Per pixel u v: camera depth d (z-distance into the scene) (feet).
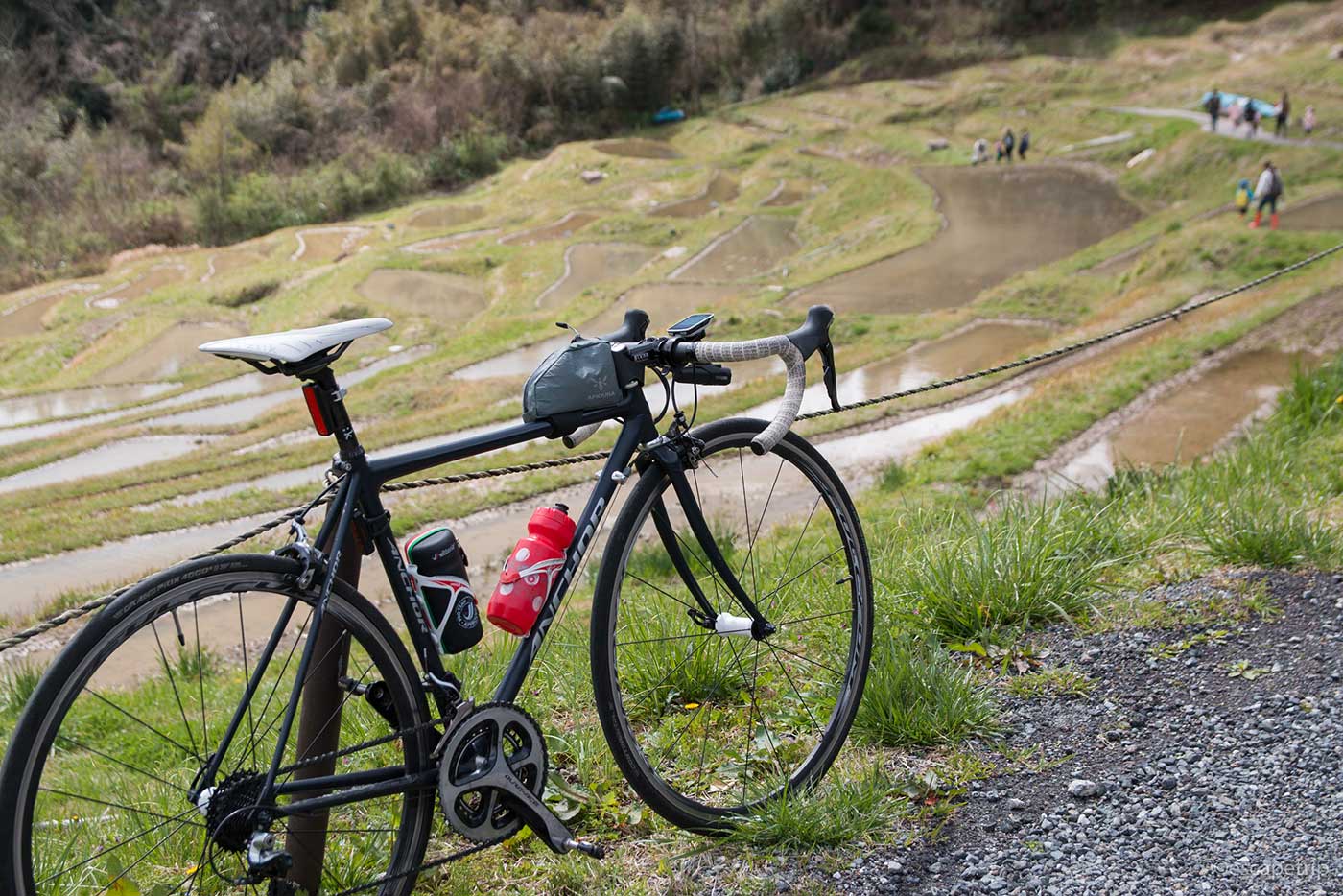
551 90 269.03
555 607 7.82
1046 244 136.56
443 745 7.17
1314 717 9.89
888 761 9.68
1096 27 254.47
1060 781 9.26
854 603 9.46
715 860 8.38
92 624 5.85
